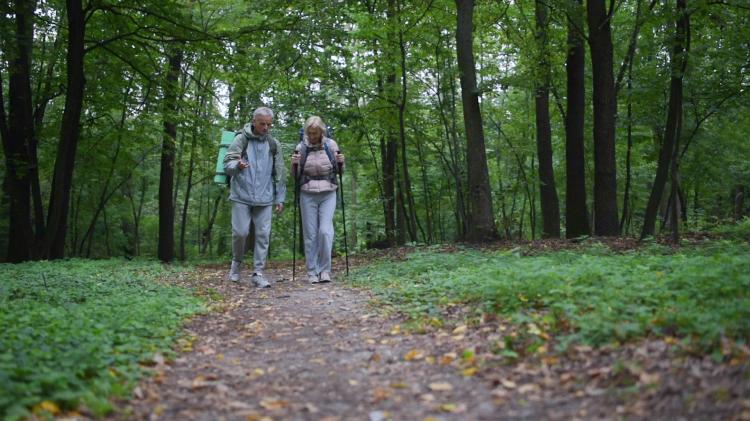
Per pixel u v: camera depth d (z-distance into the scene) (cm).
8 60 1440
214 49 1422
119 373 387
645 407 295
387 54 1628
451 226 2797
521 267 661
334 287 820
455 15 1561
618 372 341
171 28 1406
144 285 863
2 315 512
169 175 1872
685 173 2125
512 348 419
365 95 1712
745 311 380
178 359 454
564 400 323
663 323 400
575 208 1312
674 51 1163
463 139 2178
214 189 2538
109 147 2031
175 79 1714
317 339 521
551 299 496
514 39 1589
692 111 1691
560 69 1602
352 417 327
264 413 336
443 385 365
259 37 1396
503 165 2662
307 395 370
